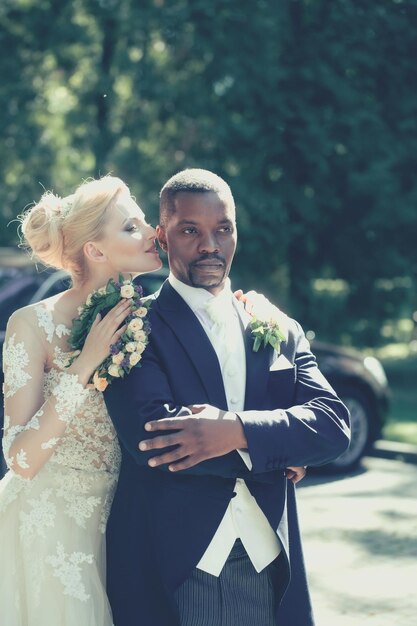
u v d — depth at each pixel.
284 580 2.41
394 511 6.40
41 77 13.16
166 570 2.34
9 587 2.71
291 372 2.48
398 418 10.18
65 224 2.69
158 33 12.32
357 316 13.48
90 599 2.64
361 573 5.12
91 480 2.71
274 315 2.50
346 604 4.65
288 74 11.73
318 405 2.41
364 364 7.81
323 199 12.27
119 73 12.88
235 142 11.79
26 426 2.51
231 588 2.40
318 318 13.14
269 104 11.60
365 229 12.76
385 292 13.55
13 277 7.07
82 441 2.69
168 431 2.27
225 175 11.93
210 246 2.37
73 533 2.68
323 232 12.91
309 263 13.10
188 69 12.20
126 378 2.38
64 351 2.69
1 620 2.69
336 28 11.90
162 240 2.50
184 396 2.38
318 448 2.34
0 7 12.62
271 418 2.31
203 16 11.52
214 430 2.26
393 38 12.09
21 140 12.72
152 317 2.47
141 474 2.43
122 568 2.43
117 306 2.49
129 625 2.40
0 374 6.39
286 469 2.45
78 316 2.71
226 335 2.46
